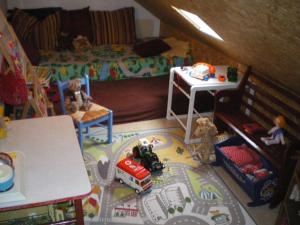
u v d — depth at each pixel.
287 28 1.29
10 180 1.19
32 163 1.36
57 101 2.96
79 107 2.69
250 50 2.12
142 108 3.17
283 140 2.23
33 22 3.88
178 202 2.19
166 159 2.63
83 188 1.25
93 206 2.11
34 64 3.30
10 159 1.31
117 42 4.34
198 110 3.38
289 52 1.58
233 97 2.76
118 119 3.12
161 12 3.73
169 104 3.15
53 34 3.93
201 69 2.77
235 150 2.46
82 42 4.05
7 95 1.96
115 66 3.60
